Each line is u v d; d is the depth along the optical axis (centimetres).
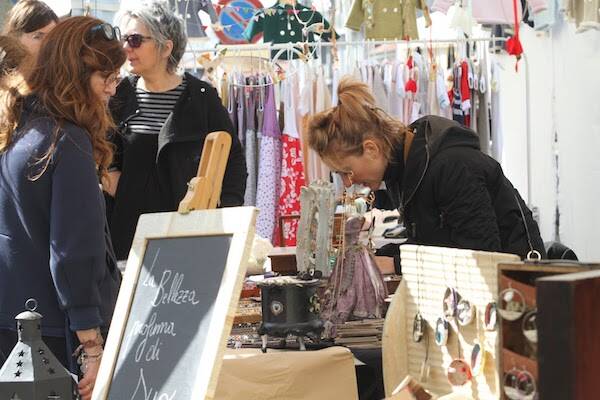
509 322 184
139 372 245
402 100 734
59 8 705
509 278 184
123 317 259
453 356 238
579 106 710
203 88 462
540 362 148
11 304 289
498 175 344
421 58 743
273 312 306
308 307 308
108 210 460
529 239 345
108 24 301
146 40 443
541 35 764
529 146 744
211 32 844
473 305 229
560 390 146
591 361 147
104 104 306
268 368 284
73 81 290
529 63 786
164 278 254
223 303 234
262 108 720
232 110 716
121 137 455
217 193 277
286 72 722
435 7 748
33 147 285
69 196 281
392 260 375
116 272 319
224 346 230
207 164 279
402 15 761
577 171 719
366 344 330
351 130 335
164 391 235
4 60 306
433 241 336
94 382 282
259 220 714
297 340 331
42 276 290
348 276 328
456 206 325
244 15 812
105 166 307
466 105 742
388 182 350
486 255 224
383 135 338
